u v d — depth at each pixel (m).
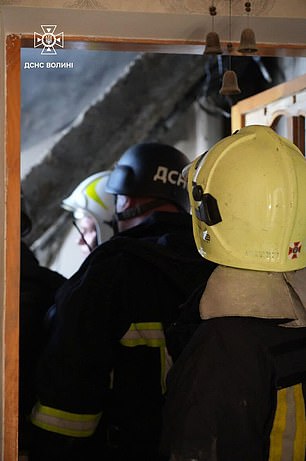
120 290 1.84
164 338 1.82
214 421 1.20
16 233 1.74
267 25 1.82
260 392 1.22
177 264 1.83
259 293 1.28
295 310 1.29
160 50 1.96
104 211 3.15
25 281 2.37
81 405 1.83
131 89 4.03
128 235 2.12
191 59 3.99
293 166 1.29
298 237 1.32
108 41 1.88
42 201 4.03
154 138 4.07
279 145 1.31
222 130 4.04
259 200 1.28
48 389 1.85
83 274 1.95
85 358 1.82
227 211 1.30
